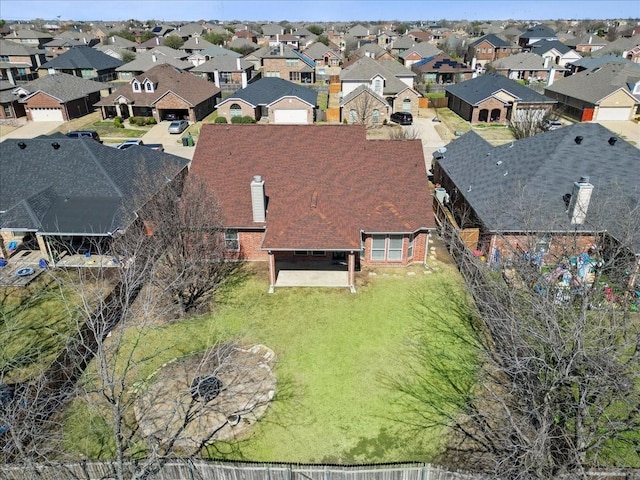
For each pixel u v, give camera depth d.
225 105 57.06
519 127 44.69
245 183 25.83
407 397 16.84
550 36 118.12
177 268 20.80
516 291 16.30
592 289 15.30
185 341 19.73
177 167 30.34
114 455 14.64
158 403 15.90
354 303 22.16
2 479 12.91
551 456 12.59
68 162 27.42
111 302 19.70
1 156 27.81
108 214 25.06
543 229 20.03
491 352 16.03
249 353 19.05
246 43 110.50
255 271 24.81
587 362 12.13
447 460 14.42
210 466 13.38
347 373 17.98
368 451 14.79
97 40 125.56
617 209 21.59
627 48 88.25
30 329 20.33
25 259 26.00
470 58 107.69
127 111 60.81
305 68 81.88
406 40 114.75
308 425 15.76
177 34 127.81
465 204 28.25
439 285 23.52
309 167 26.16
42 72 75.69
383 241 24.72
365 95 56.66
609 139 26.59
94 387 16.89
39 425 14.19
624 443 14.33
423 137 53.03
